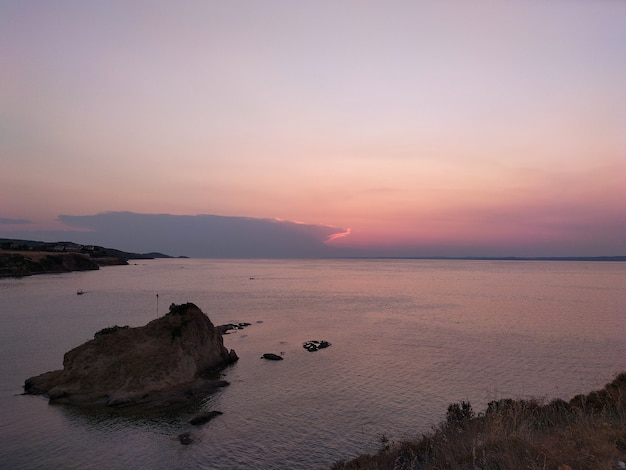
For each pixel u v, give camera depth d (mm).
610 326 63094
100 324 62594
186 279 176625
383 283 163750
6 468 21750
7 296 99812
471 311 80438
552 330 59969
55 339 51844
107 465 22062
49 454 23188
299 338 54812
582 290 127812
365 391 33438
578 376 37156
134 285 139250
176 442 24641
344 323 66750
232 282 162500
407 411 28969
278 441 24703
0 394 32344
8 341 50719
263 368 40500
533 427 11703
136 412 29031
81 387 32531
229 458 22797
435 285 152250
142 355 35781
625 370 38906
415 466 12016
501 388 33844
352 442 24312
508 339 53719
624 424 9664
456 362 42188
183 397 31625
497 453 8680
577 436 9102
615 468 7117
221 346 43281
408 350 47750
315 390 33844
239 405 30562
